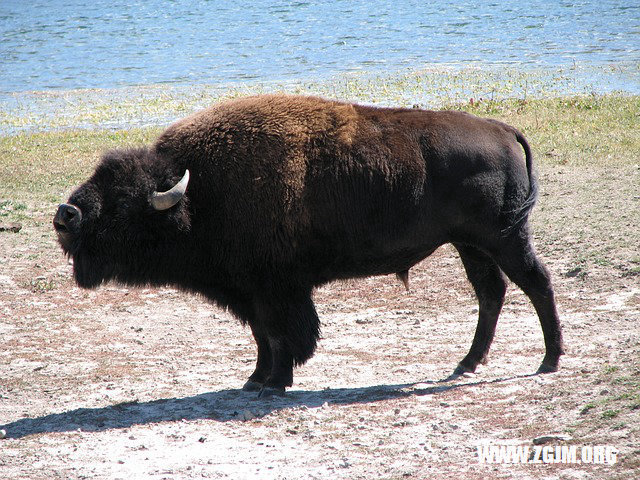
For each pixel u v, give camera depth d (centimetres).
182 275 2652
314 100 2691
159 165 2580
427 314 3591
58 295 4034
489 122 2734
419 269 4181
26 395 2780
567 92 9331
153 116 9088
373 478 1853
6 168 6406
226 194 2553
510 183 2652
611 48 13875
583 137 6450
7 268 4353
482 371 2752
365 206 2589
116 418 2453
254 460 2036
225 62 14212
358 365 2977
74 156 6812
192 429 2309
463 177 2603
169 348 3334
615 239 4050
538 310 2634
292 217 2547
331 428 2242
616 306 3291
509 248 2628
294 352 2611
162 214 2539
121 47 17175
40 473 2017
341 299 3891
